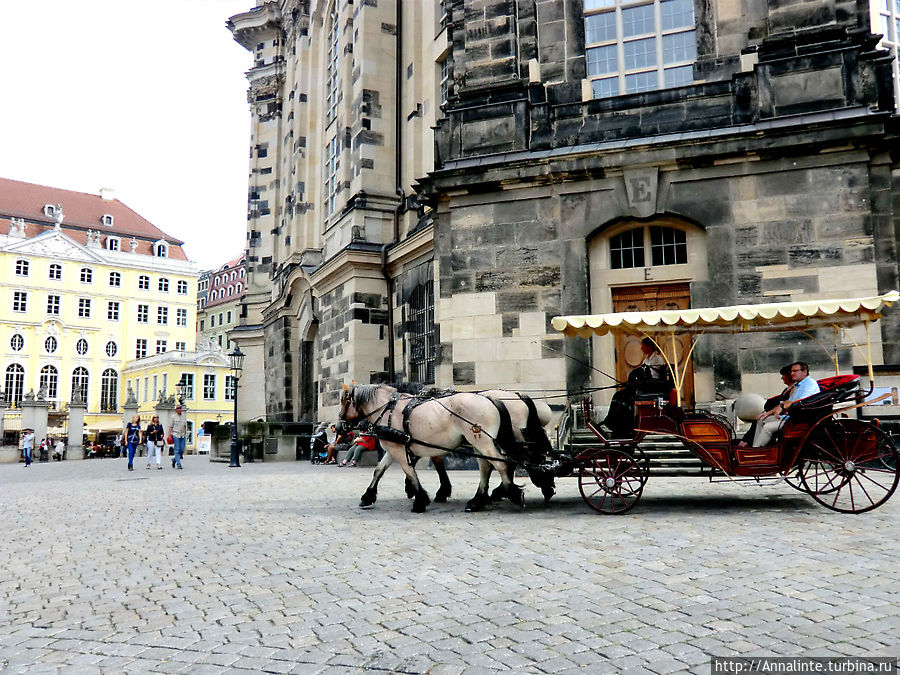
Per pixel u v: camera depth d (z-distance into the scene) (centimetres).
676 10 1672
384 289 2581
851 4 1473
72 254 8069
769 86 1493
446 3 2267
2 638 505
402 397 1112
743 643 441
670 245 1598
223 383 7925
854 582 568
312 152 3388
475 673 408
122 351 8375
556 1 1758
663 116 1599
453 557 716
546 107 1691
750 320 983
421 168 2530
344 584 623
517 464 1048
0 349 7544
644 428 983
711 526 834
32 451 4578
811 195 1455
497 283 1669
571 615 509
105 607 579
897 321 1403
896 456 880
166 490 1558
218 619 532
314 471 2062
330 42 3209
